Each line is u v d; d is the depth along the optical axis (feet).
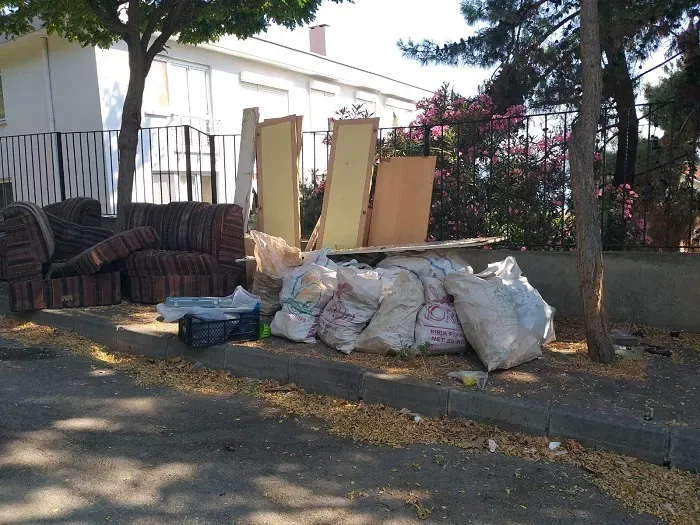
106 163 41.68
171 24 26.99
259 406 15.11
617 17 21.93
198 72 47.85
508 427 13.43
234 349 17.46
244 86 52.16
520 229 23.86
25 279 22.45
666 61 25.66
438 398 14.20
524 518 10.15
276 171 25.94
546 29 26.25
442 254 20.89
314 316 18.34
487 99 27.89
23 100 45.75
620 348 17.28
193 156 45.80
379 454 12.51
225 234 23.98
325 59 59.06
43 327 21.99
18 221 22.26
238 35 29.48
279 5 26.11
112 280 23.52
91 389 16.14
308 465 11.98
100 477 11.34
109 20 26.48
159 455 12.33
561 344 18.06
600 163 23.38
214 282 23.84
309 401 15.38
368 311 17.19
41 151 45.01
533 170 23.47
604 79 24.64
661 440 11.91
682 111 22.70
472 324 15.96
